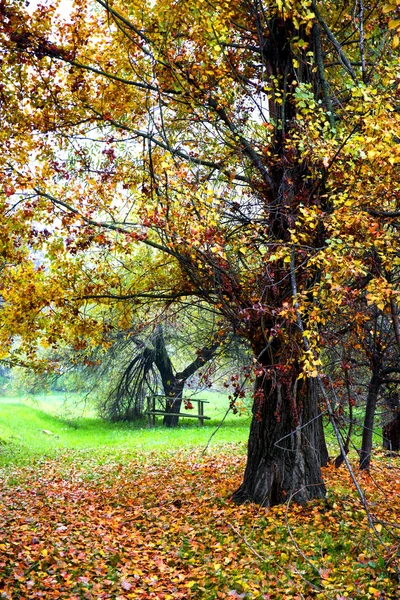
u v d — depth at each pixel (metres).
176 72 9.39
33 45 10.33
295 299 6.62
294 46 8.61
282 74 9.76
